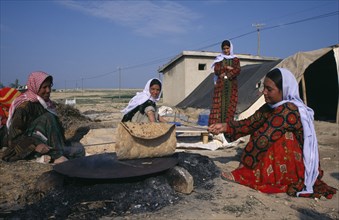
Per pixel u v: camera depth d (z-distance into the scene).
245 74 15.00
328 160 5.35
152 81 4.57
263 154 3.42
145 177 3.10
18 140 4.02
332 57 12.36
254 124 3.76
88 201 2.73
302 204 3.07
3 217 2.46
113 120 12.36
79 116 10.49
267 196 3.23
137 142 3.22
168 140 3.42
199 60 21.16
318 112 15.55
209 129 3.86
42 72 4.28
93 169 3.00
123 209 2.66
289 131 3.36
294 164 3.34
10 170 3.57
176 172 3.13
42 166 3.76
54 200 2.74
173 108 17.92
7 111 5.19
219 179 3.63
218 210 2.77
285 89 3.43
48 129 4.14
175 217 2.58
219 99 6.83
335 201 3.21
